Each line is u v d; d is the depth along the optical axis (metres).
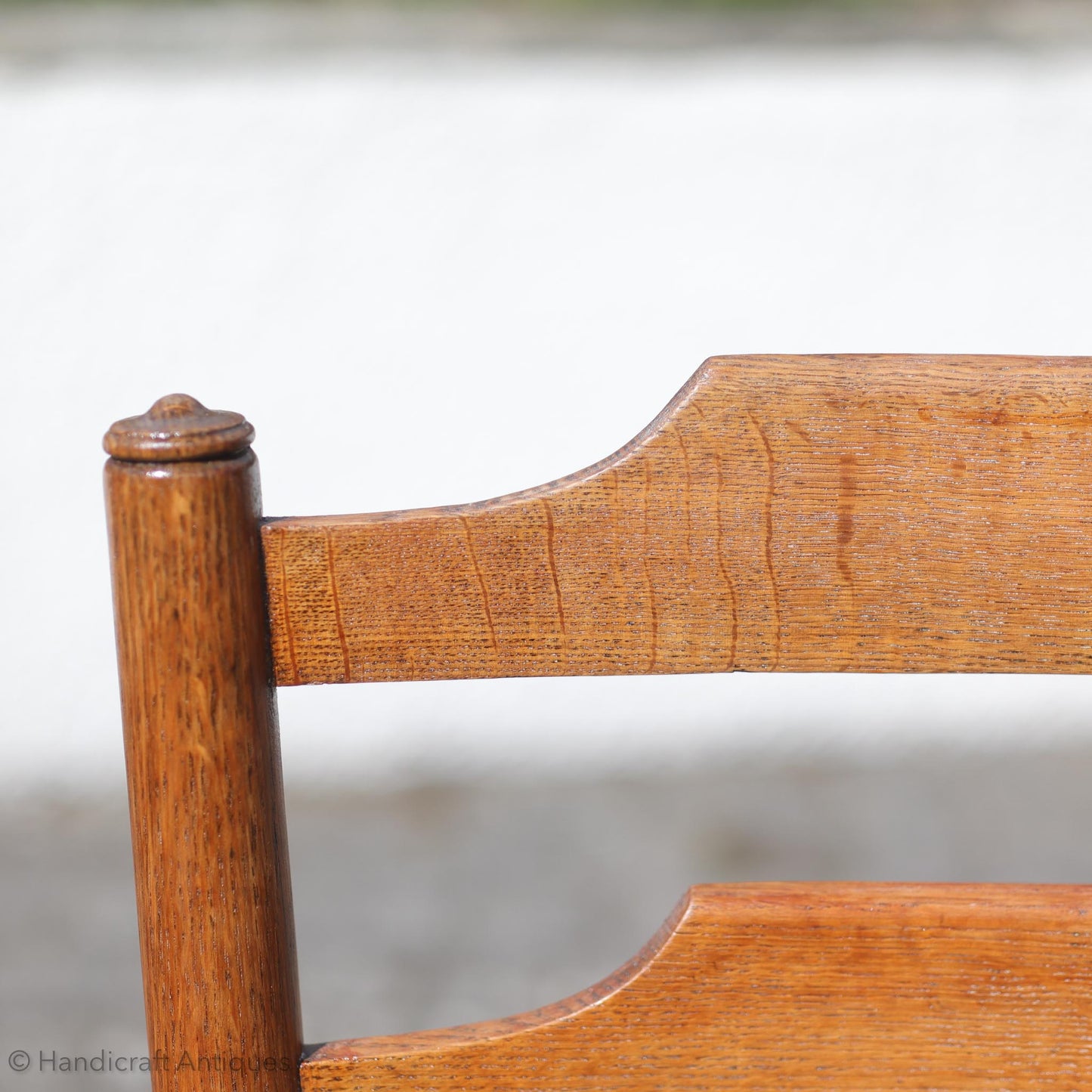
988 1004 1.23
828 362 1.22
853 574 1.22
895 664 1.23
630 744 3.81
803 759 3.82
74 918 3.09
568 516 1.22
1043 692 3.80
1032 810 3.49
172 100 3.38
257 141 3.42
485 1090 1.24
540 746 3.79
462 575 1.23
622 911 3.09
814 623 1.23
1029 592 1.22
